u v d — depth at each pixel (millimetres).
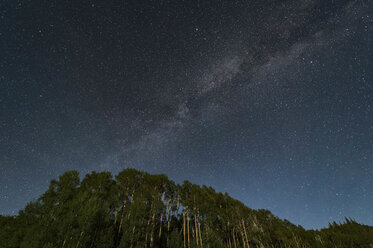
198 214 32844
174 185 37375
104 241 20547
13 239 17953
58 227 18406
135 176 35562
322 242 48562
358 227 71438
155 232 28781
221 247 26266
